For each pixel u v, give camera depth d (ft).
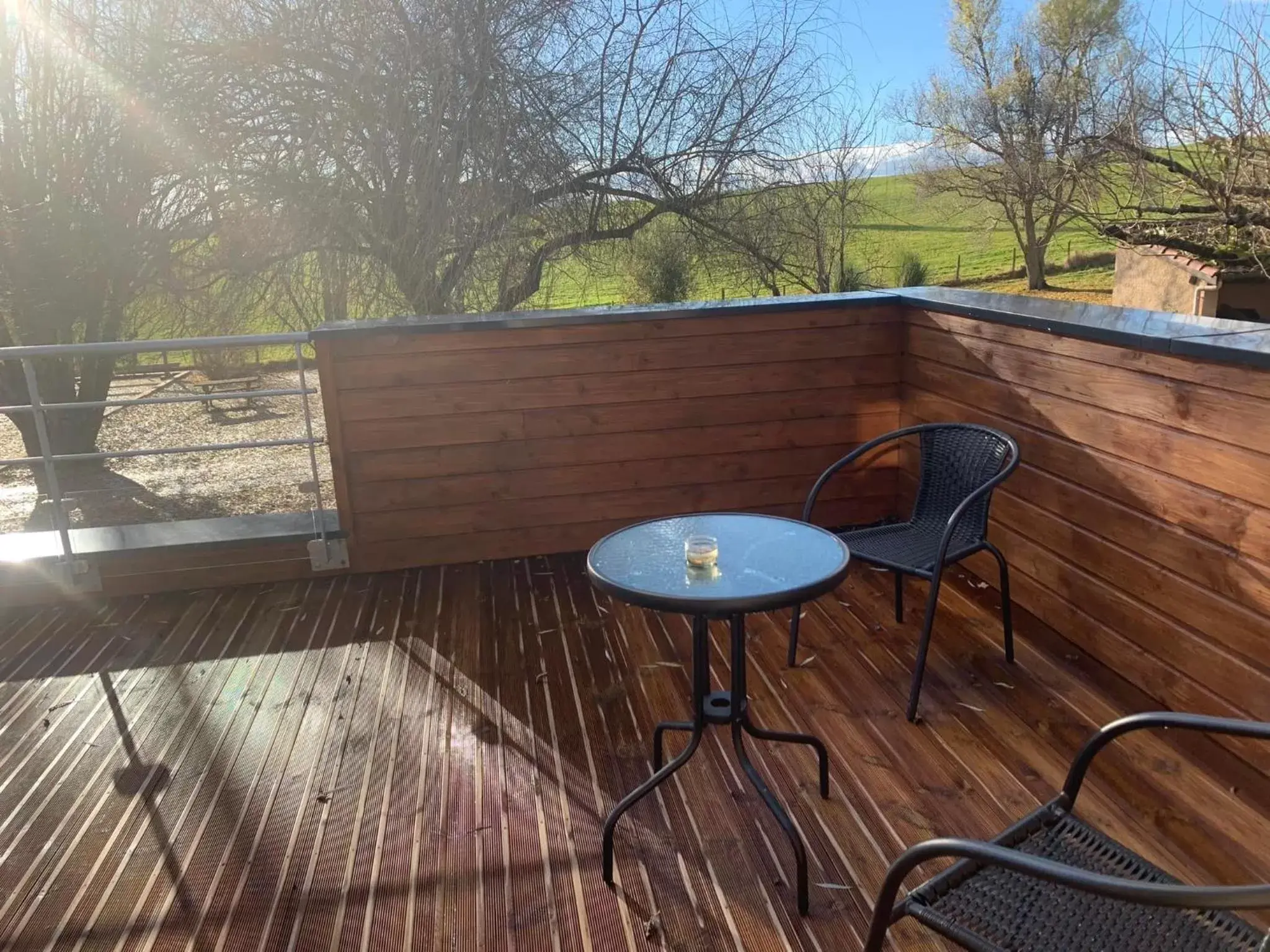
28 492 22.45
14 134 20.56
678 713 8.32
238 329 24.16
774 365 12.13
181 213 22.47
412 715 8.43
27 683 9.25
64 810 7.12
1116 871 4.34
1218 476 7.08
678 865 6.25
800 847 5.68
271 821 6.90
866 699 8.40
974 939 3.92
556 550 12.36
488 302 22.95
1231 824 6.47
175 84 21.45
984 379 10.40
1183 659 7.68
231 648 9.94
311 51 21.36
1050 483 9.36
